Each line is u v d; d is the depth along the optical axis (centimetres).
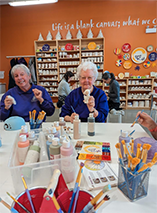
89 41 468
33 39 480
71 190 44
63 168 57
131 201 50
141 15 436
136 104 476
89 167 68
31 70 472
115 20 447
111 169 67
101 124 134
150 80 464
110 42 461
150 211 47
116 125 131
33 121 107
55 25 466
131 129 121
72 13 454
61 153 60
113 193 54
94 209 37
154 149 69
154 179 61
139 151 50
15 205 40
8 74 506
